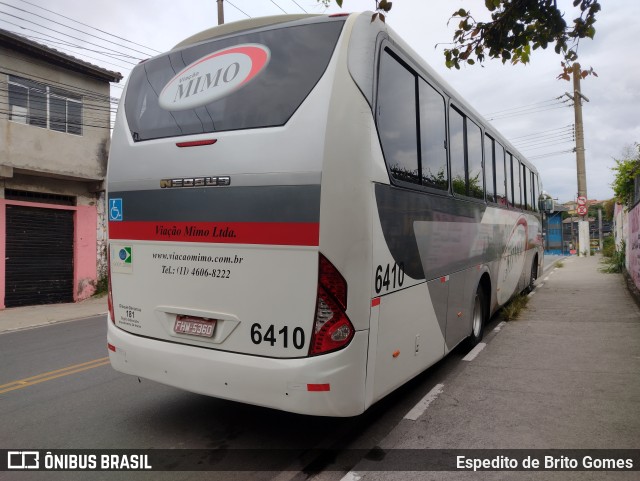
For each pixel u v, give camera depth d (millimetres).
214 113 3908
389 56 4051
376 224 3654
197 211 3848
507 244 8648
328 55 3582
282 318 3500
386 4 3725
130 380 6008
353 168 3447
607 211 32969
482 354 6754
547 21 4156
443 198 5152
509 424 4387
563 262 22672
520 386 5426
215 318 3770
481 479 3441
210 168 3797
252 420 4641
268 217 3535
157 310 4098
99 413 4910
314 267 3395
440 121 5156
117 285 4418
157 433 4391
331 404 3381
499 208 7902
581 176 25672
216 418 4703
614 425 4332
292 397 3418
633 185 14211
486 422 4445
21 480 3592
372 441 4113
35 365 7062
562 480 3416
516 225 9516
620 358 6473
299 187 3436
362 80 3596
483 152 6863
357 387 3482
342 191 3396
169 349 3965
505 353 6801
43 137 13914
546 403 4895
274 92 3676
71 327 10719
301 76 3613
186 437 4289
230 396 3648
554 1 4051
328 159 3391
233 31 4141
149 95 4391
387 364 3893
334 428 4406
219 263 3746
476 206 6453
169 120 4152
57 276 15125
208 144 3828
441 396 5133
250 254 3611
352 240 3422
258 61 3840
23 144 13453
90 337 9250
